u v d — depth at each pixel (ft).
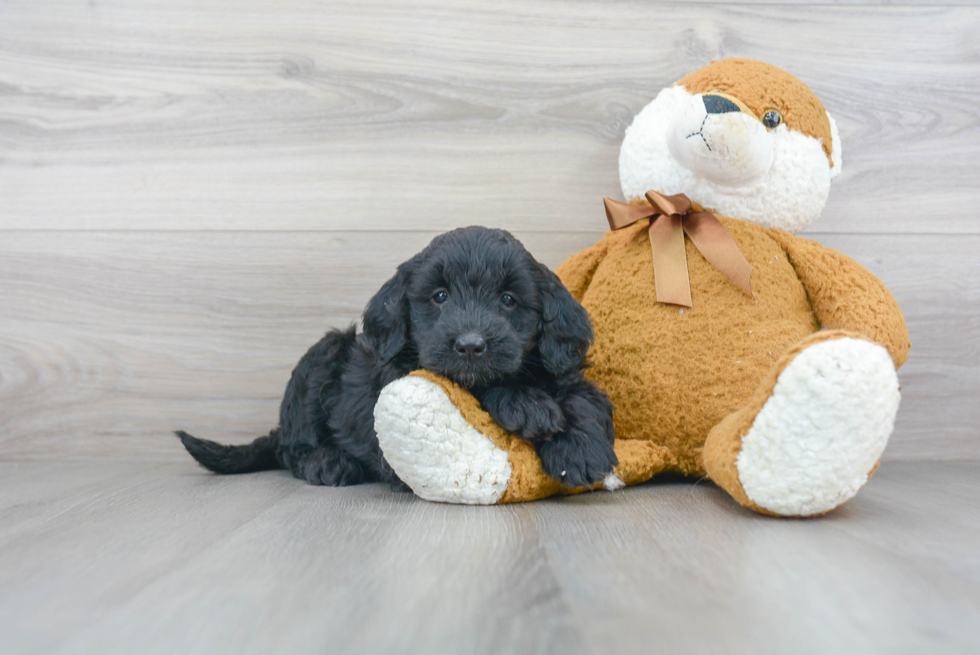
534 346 5.77
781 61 8.21
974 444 8.04
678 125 6.21
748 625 2.97
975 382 8.05
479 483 5.22
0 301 8.16
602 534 4.41
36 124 8.21
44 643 2.87
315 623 3.04
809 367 4.41
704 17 8.19
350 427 6.50
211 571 3.73
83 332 8.16
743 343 6.08
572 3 8.20
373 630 2.96
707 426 6.02
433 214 8.20
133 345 8.17
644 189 6.82
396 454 5.23
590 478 5.22
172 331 8.17
